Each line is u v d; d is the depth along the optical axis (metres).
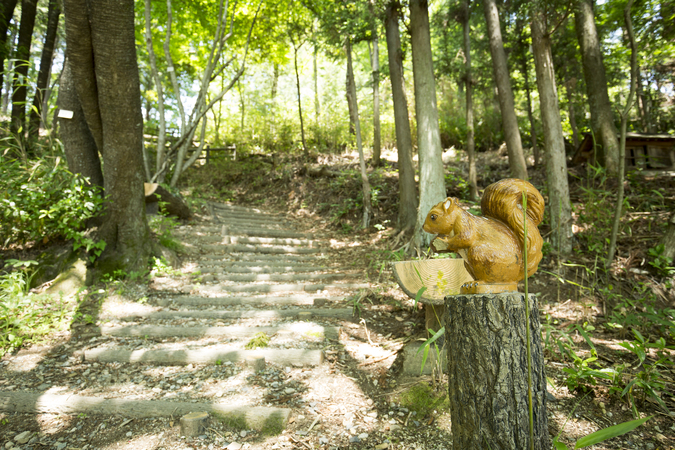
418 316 4.05
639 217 5.30
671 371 2.81
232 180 11.92
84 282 4.68
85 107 4.77
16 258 4.78
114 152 5.01
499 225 1.80
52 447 2.29
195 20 10.31
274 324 3.95
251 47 11.16
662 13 6.30
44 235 5.05
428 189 5.79
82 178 5.25
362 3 6.57
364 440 2.33
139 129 5.12
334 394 2.79
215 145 13.51
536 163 9.18
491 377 1.52
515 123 7.23
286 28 11.08
